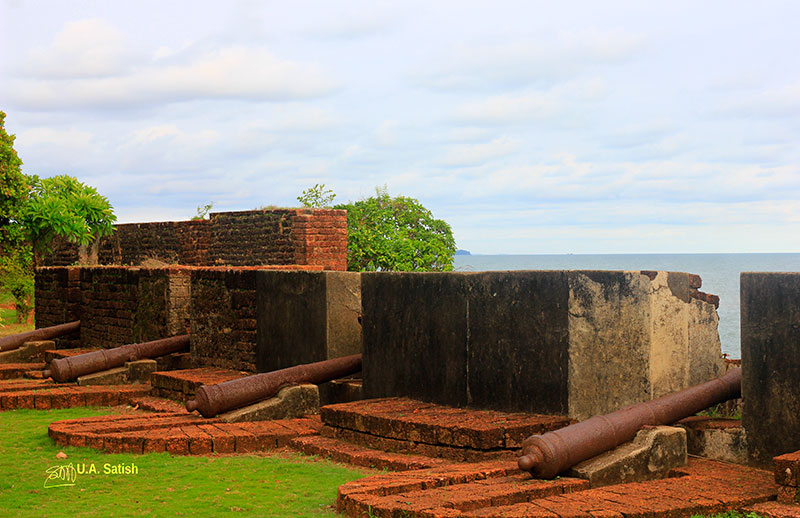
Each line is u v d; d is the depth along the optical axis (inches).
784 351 321.4
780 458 274.5
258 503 285.9
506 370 378.3
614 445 315.9
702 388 356.8
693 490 285.6
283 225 892.0
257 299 553.6
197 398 442.3
